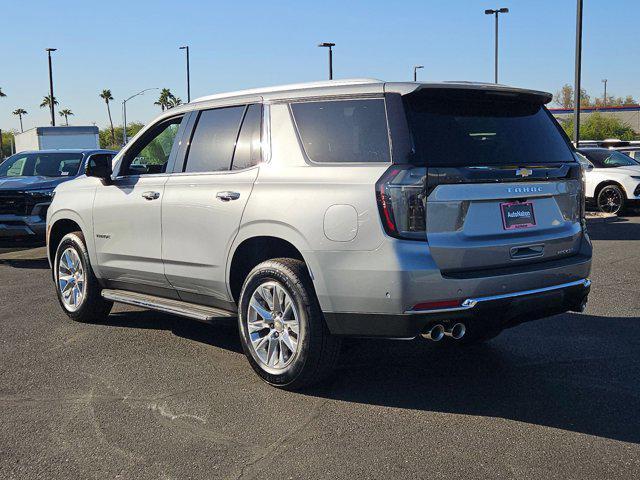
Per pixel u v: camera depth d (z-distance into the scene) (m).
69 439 3.96
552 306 4.60
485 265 4.32
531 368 5.12
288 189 4.61
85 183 6.57
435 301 4.12
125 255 6.00
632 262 9.87
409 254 4.09
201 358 5.48
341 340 4.54
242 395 4.63
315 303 4.48
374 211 4.16
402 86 4.32
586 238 4.96
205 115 5.52
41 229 10.59
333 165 4.48
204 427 4.10
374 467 3.55
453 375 4.99
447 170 4.18
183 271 5.44
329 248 4.32
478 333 5.36
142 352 5.66
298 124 4.77
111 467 3.60
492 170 4.32
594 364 5.20
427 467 3.54
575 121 19.05
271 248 5.04
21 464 3.65
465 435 3.94
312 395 4.62
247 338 4.86
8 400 4.60
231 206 4.96
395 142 4.21
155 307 5.66
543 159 4.68
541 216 4.61
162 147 5.96
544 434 3.94
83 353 5.66
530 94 4.67
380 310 4.20
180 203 5.39
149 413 4.33
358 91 4.48
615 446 3.77
